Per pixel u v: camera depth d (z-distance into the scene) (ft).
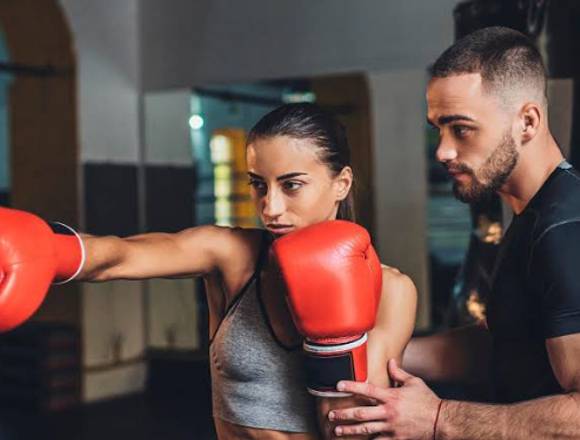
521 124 4.89
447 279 26.73
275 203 4.78
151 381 20.89
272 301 4.91
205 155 32.24
